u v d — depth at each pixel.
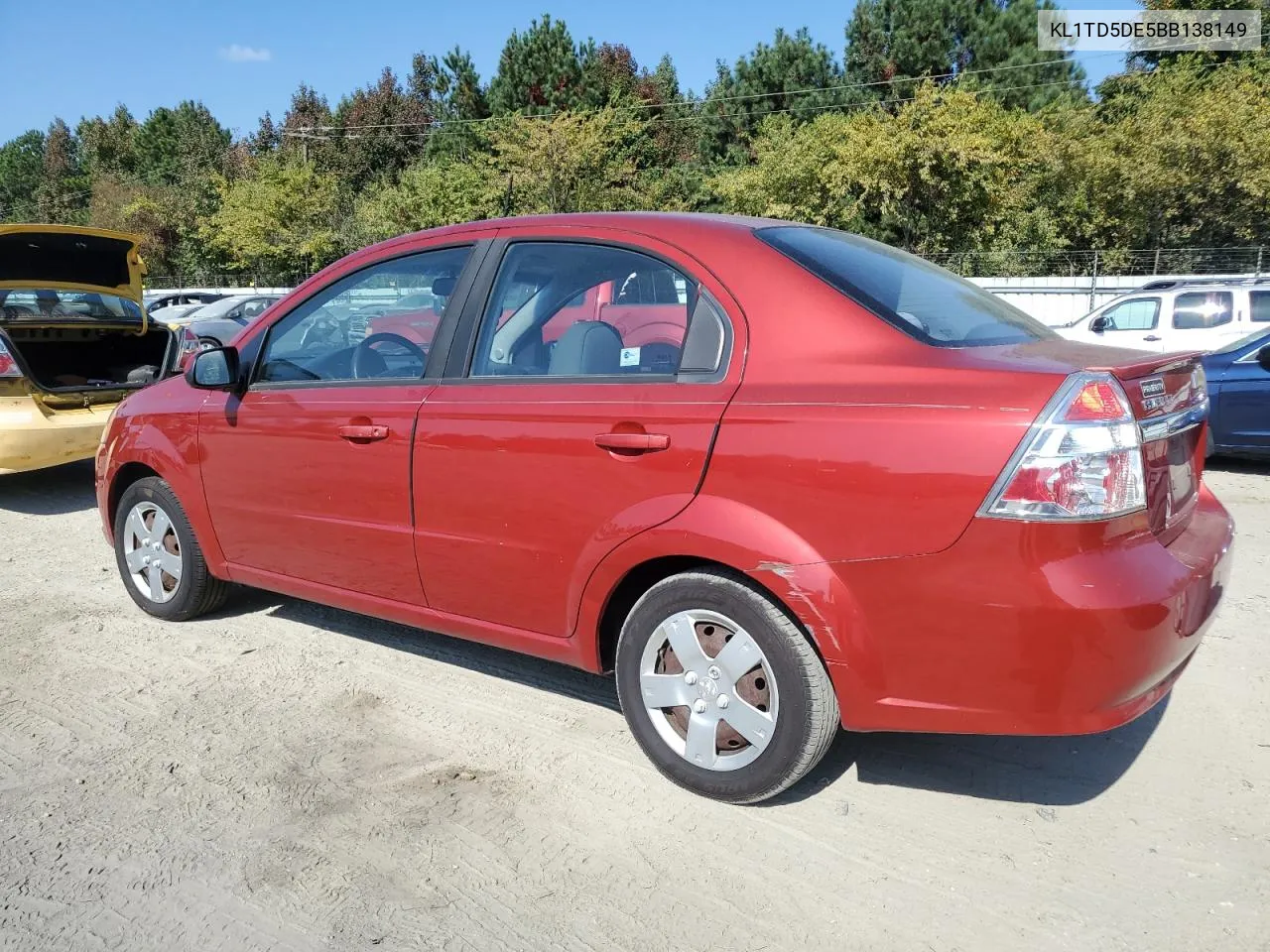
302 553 3.82
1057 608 2.27
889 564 2.45
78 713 3.62
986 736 3.34
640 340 3.01
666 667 2.98
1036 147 30.67
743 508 2.64
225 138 67.38
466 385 3.31
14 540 6.12
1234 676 3.74
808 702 2.66
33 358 7.62
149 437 4.33
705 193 39.78
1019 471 2.29
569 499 2.98
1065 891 2.51
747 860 2.67
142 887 2.59
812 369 2.66
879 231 30.69
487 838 2.79
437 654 4.14
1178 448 2.74
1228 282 13.51
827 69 45.09
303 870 2.66
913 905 2.47
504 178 34.56
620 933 2.39
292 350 3.91
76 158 80.56
